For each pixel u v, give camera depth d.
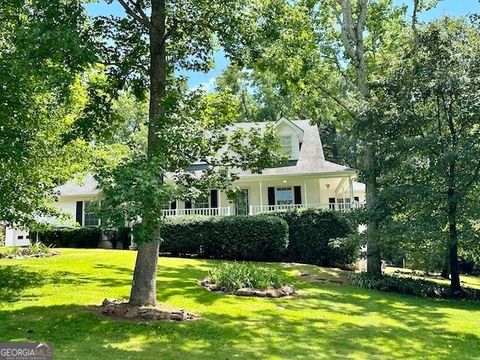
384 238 14.30
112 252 17.67
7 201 9.43
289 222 18.70
